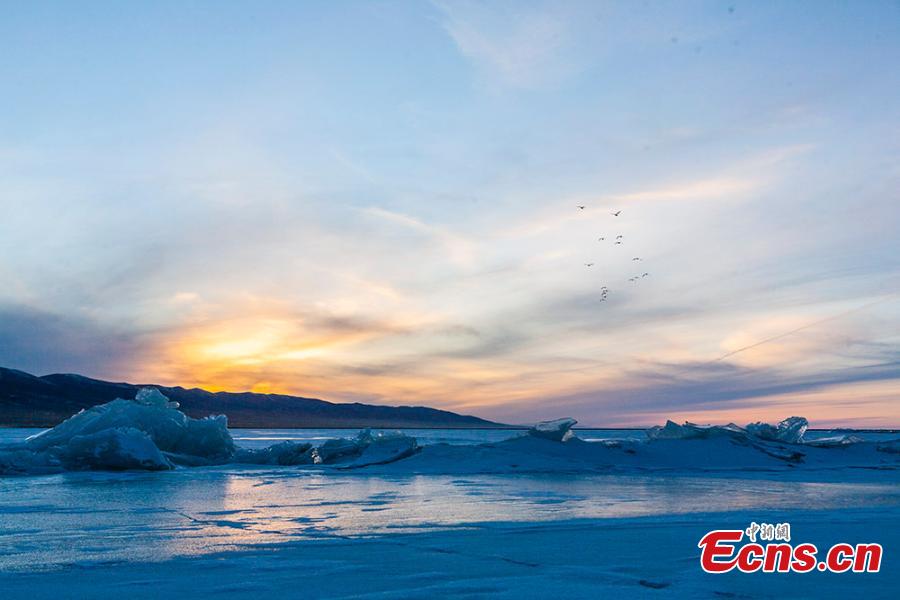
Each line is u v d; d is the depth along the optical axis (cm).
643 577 638
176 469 2550
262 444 6700
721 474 2295
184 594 577
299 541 869
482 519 1093
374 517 1125
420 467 2416
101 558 751
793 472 2419
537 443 2702
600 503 1348
